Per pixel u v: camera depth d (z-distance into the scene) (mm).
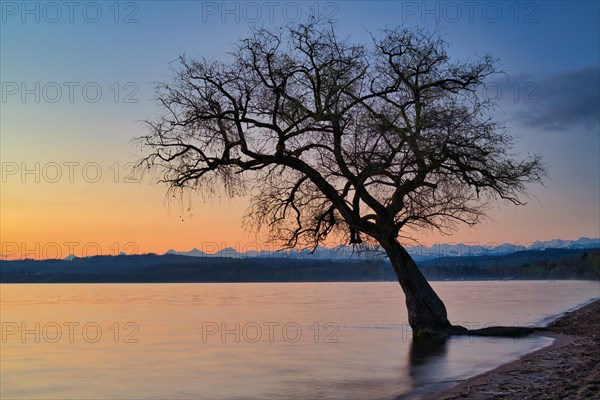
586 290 118875
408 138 29828
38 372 27109
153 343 37281
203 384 22641
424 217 31047
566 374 18406
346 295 118625
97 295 134000
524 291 118250
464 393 16906
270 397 19484
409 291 32719
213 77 30109
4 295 135500
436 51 31281
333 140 31172
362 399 18500
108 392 21906
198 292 151375
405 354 27672
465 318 48812
